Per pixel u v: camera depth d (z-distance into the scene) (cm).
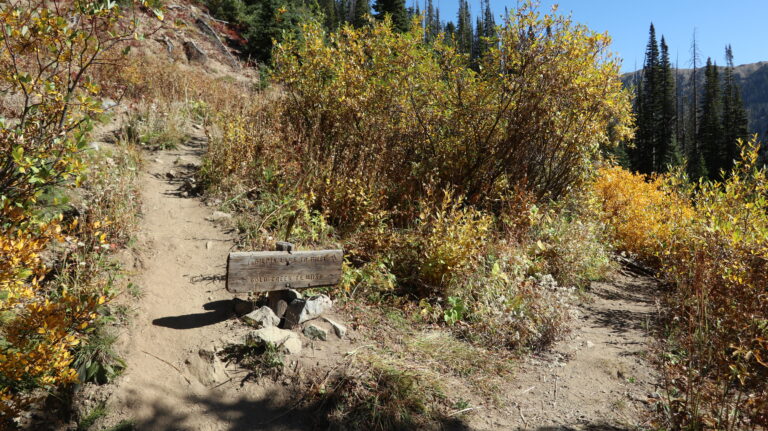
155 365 327
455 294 462
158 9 364
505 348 415
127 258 442
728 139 4716
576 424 316
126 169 617
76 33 329
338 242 522
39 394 299
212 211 573
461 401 329
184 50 1705
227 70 1808
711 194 587
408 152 714
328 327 382
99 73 970
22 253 281
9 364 264
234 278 362
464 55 722
